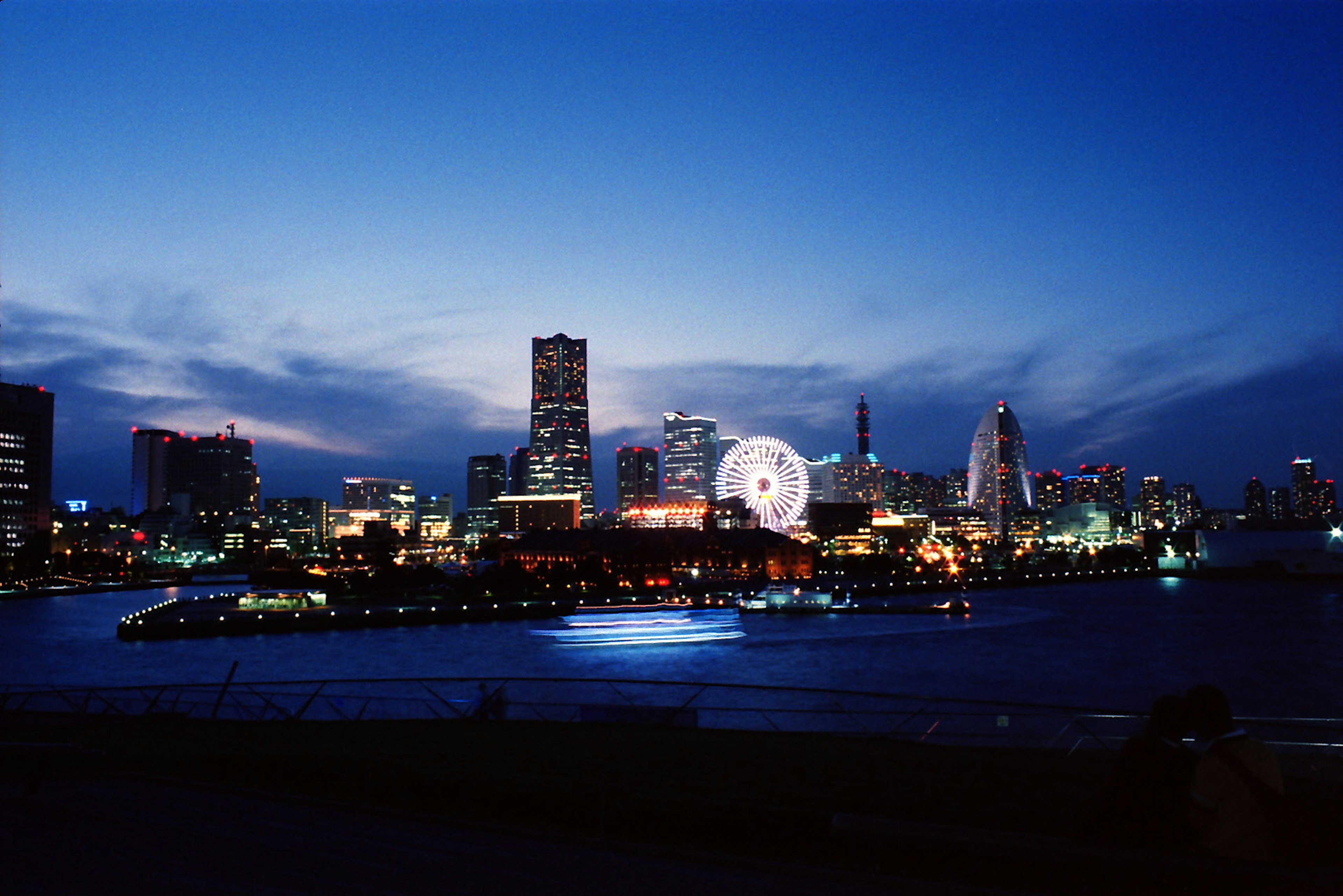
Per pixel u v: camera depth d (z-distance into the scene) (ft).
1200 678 430.61
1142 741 44.39
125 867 54.39
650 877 53.26
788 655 525.34
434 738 120.16
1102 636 617.62
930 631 652.48
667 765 94.68
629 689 345.51
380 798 75.10
